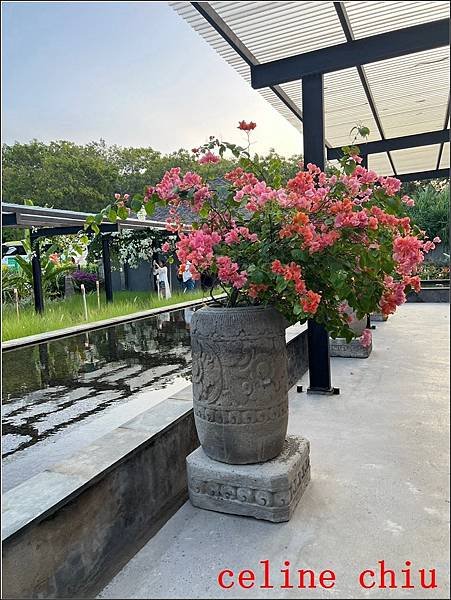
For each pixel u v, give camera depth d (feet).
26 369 16.97
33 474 8.88
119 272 53.16
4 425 11.45
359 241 6.89
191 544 6.47
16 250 38.11
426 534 6.38
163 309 32.50
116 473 6.48
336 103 16.28
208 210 7.65
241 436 7.06
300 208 6.72
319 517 6.89
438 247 41.65
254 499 6.97
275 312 7.30
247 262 7.32
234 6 9.01
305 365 15.10
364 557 5.98
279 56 11.44
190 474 7.50
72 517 5.68
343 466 8.41
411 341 19.12
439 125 20.03
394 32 10.46
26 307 32.27
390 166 29.09
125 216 7.81
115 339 22.71
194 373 7.48
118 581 5.84
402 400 11.86
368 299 7.01
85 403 13.01
